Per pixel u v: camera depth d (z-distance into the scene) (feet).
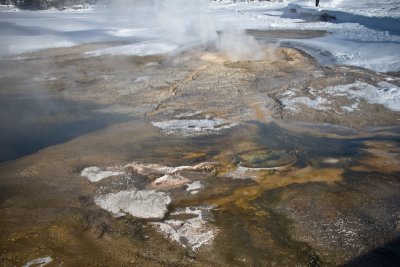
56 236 12.28
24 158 18.03
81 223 12.97
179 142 19.43
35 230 12.60
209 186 15.07
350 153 17.87
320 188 14.74
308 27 59.52
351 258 11.02
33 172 16.62
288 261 10.94
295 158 17.40
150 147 18.89
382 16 62.75
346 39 45.73
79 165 17.15
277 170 16.28
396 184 14.88
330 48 40.78
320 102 24.64
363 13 69.56
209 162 17.12
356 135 20.06
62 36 56.24
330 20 65.72
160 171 16.39
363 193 14.29
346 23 60.18
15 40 53.36
